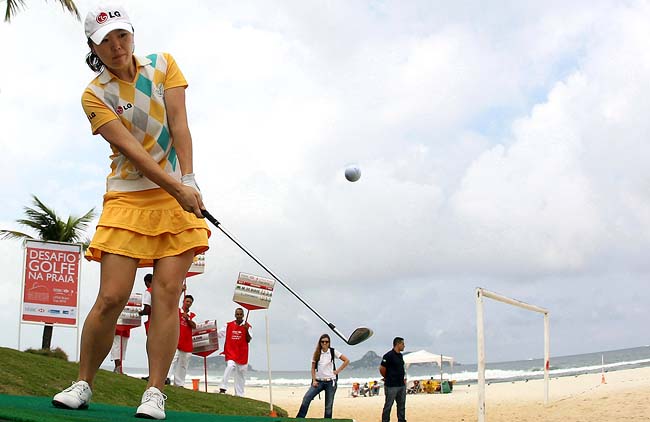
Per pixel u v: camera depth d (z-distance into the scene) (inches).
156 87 181.3
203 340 632.4
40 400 191.8
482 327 421.7
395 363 588.1
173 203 181.2
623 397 766.5
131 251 177.2
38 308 603.8
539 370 3334.2
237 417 192.9
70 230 1008.2
